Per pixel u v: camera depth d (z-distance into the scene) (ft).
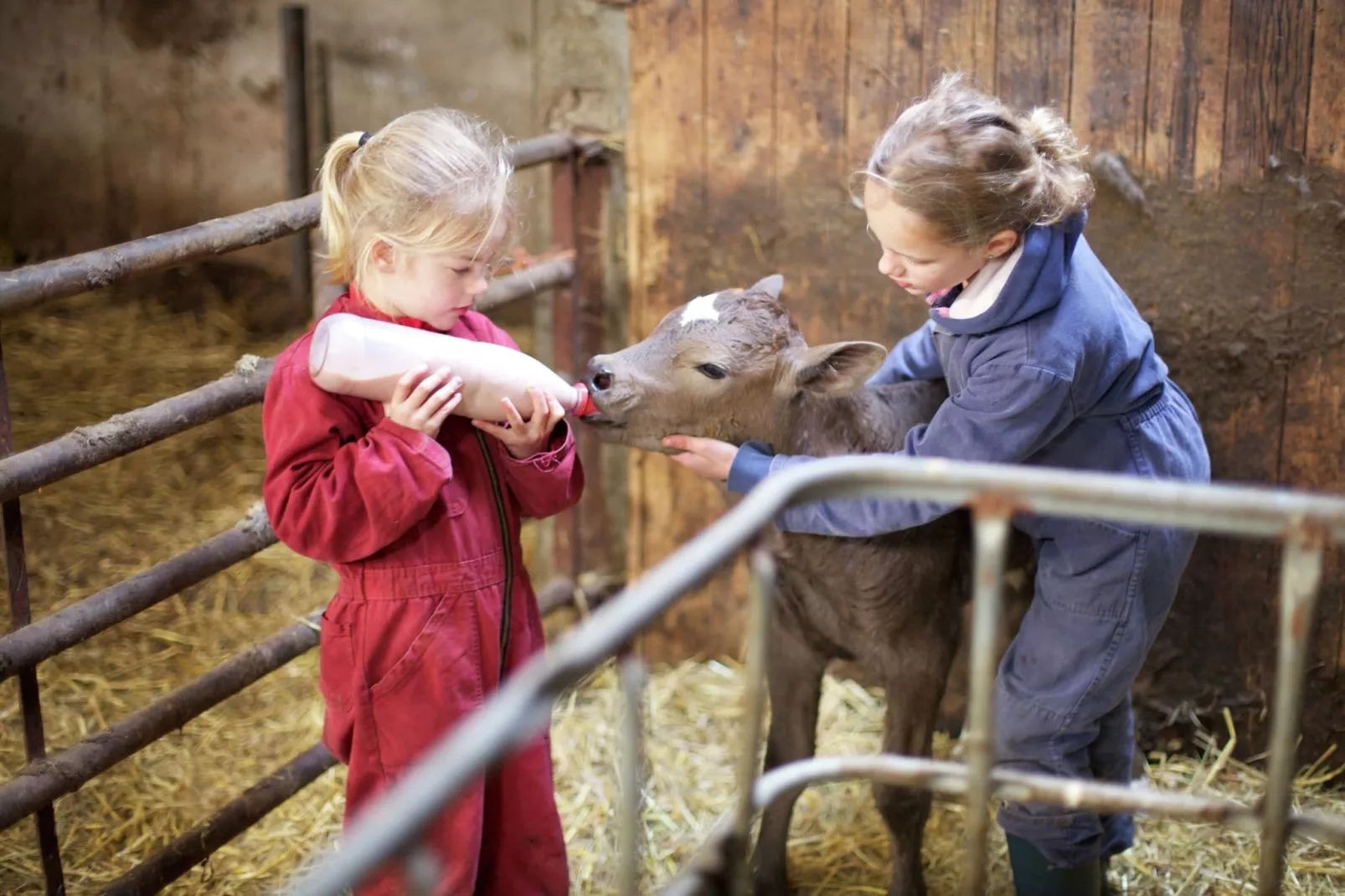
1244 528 4.92
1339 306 10.49
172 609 13.46
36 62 20.57
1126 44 10.37
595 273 12.35
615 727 11.93
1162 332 10.86
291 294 19.66
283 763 11.33
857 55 11.05
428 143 6.96
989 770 5.32
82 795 10.72
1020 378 7.88
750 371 8.65
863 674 12.63
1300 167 10.28
